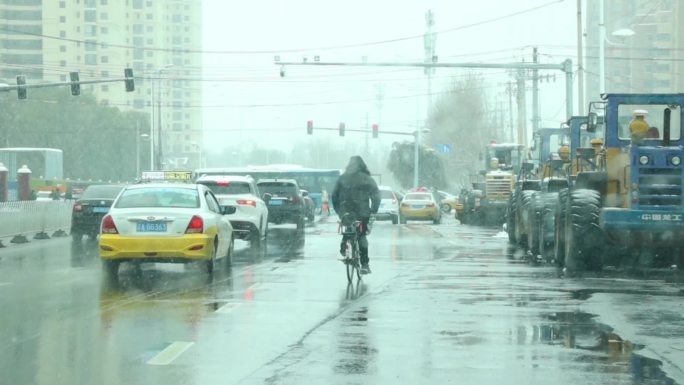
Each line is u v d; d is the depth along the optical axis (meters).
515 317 31.23
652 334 27.97
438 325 29.52
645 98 47.22
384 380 21.80
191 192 45.59
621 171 47.44
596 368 23.11
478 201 117.62
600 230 46.97
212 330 28.62
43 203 85.88
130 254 42.41
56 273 47.22
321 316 31.41
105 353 25.03
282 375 22.36
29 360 24.16
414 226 113.44
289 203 86.19
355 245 42.31
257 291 38.66
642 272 48.12
